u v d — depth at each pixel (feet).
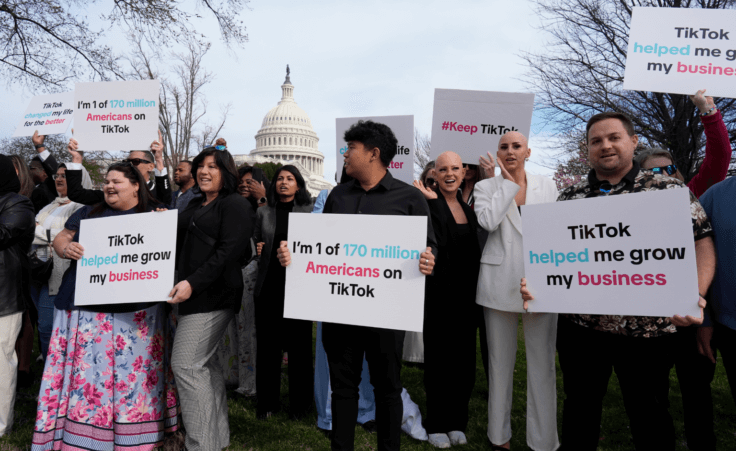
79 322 8.89
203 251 8.62
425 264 6.88
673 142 38.99
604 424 11.09
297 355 11.21
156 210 8.66
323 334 7.70
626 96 41.45
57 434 8.79
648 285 6.50
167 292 8.31
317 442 9.83
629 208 6.67
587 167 44.57
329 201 8.22
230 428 10.45
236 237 8.50
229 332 13.65
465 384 9.98
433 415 9.96
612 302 6.73
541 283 7.26
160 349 9.14
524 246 7.39
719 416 11.76
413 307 6.93
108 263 8.71
